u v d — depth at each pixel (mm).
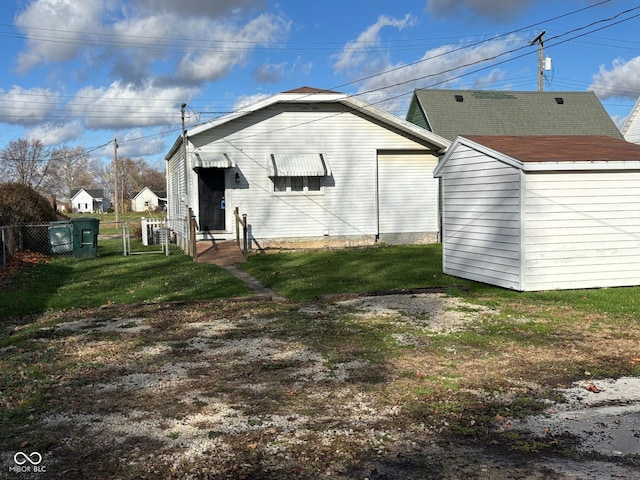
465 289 11414
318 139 20266
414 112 29406
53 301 10438
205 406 5094
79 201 111688
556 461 4039
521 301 10000
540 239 11039
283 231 20109
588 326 8062
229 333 7887
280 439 4391
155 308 9734
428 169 21438
